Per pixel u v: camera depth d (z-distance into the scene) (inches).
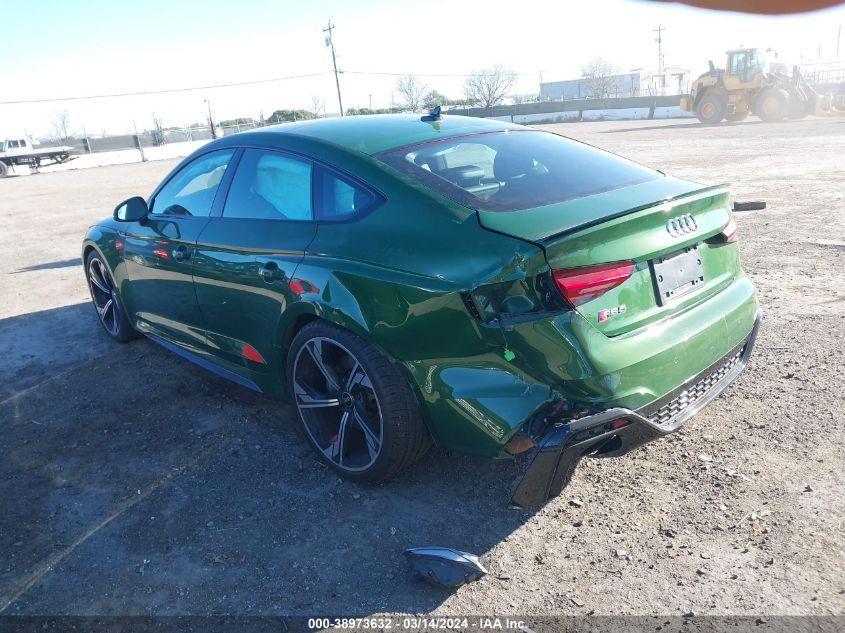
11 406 158.6
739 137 730.2
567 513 104.0
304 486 116.8
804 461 111.9
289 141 127.4
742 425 125.0
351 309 103.8
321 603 89.3
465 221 97.0
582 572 91.4
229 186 138.3
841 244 243.1
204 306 142.6
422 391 99.2
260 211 128.6
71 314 231.0
